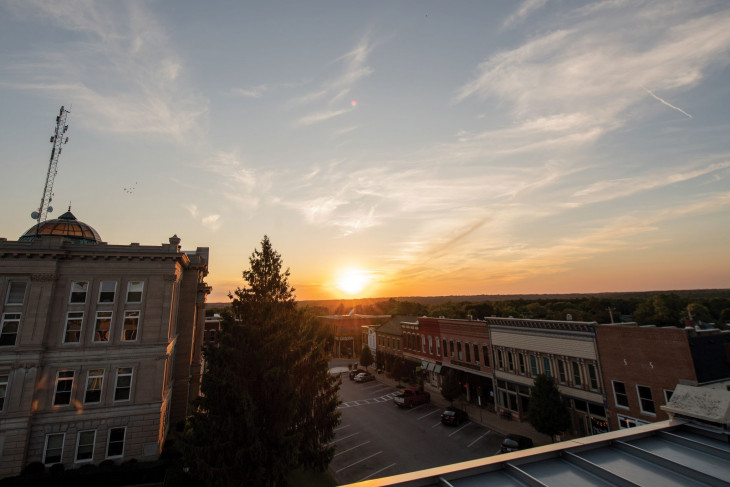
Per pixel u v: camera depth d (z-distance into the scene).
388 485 4.67
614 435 6.50
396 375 48.72
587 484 5.11
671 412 7.14
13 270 22.83
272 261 21.14
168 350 25.66
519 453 5.72
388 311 135.50
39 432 21.77
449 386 34.41
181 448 16.88
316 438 20.36
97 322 24.19
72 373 23.12
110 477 20.92
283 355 19.47
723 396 6.66
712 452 5.97
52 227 29.98
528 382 29.44
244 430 16.50
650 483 5.11
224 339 19.02
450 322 40.44
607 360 23.55
